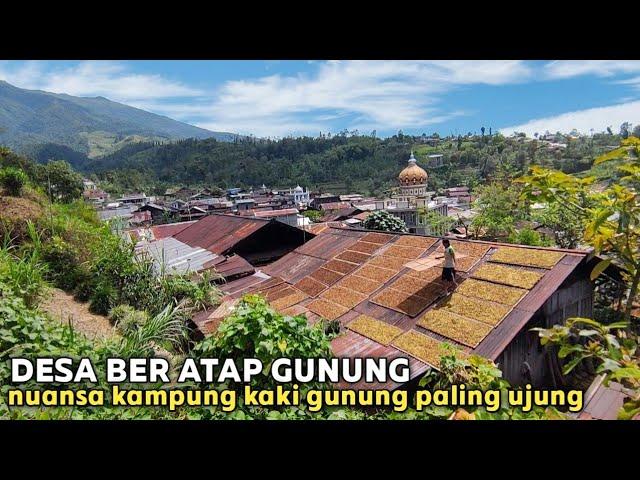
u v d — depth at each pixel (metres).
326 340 5.81
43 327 6.30
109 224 16.25
